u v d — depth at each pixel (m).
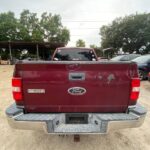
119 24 47.78
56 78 2.83
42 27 58.19
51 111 2.92
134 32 45.62
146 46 46.34
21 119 2.75
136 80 2.85
